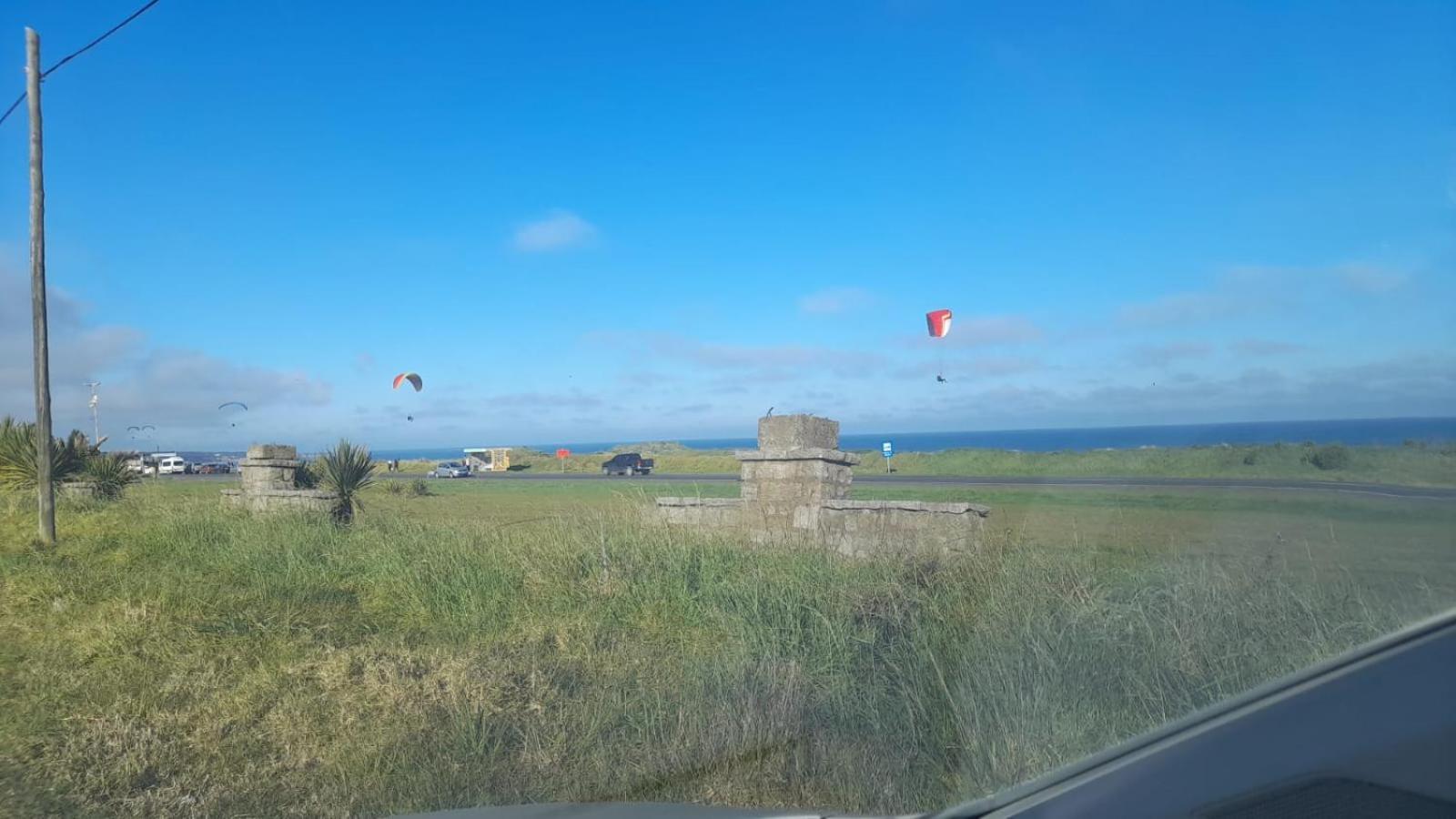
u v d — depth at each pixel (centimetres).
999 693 514
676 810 408
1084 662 508
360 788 534
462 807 498
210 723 630
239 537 1217
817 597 786
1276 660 377
